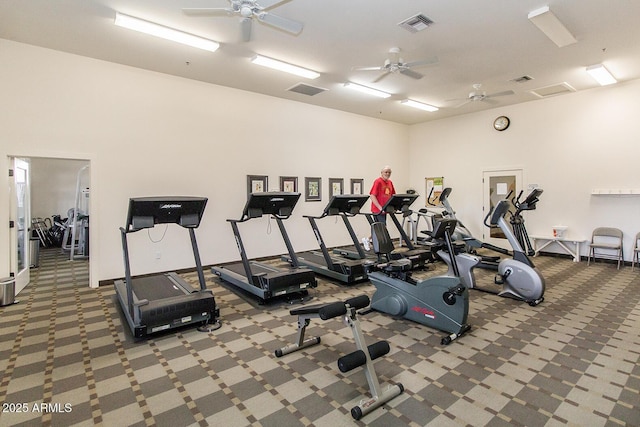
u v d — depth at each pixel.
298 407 2.17
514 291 4.23
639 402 2.19
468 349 2.95
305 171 7.38
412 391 2.33
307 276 4.41
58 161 9.41
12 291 4.18
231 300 4.39
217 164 6.08
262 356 2.86
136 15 3.74
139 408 2.16
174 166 5.61
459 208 8.56
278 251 6.95
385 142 9.05
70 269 6.22
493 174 7.91
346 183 8.16
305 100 7.12
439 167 8.98
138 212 3.31
